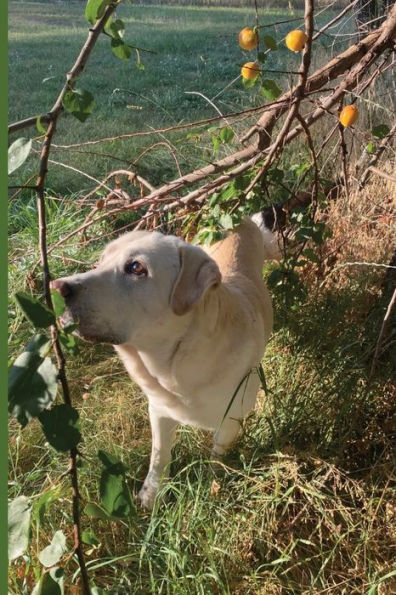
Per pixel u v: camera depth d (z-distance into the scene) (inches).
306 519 69.9
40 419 46.7
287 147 128.1
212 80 230.5
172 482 70.2
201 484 72.1
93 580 65.9
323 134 125.0
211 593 63.8
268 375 85.1
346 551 69.4
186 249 63.6
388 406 81.6
